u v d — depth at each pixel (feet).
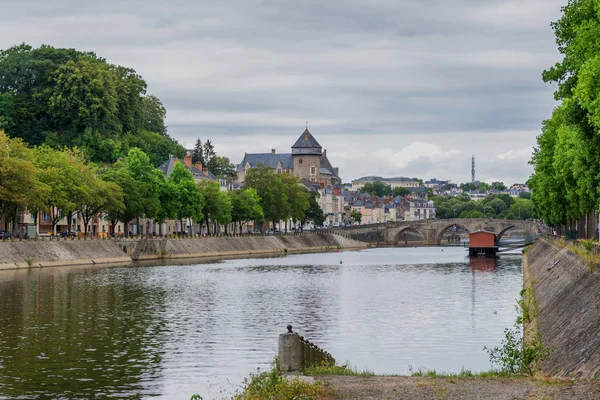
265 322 319.88
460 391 148.05
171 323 314.14
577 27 244.42
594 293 204.95
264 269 638.53
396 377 168.76
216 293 433.48
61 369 225.35
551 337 215.51
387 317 336.90
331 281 521.65
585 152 273.95
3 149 572.10
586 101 214.48
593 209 363.15
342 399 145.89
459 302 393.91
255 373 217.97
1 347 258.37
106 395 196.75
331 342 274.57
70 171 653.30
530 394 141.90
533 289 352.90
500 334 289.33
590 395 137.08
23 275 519.19
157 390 201.57
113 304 373.20
